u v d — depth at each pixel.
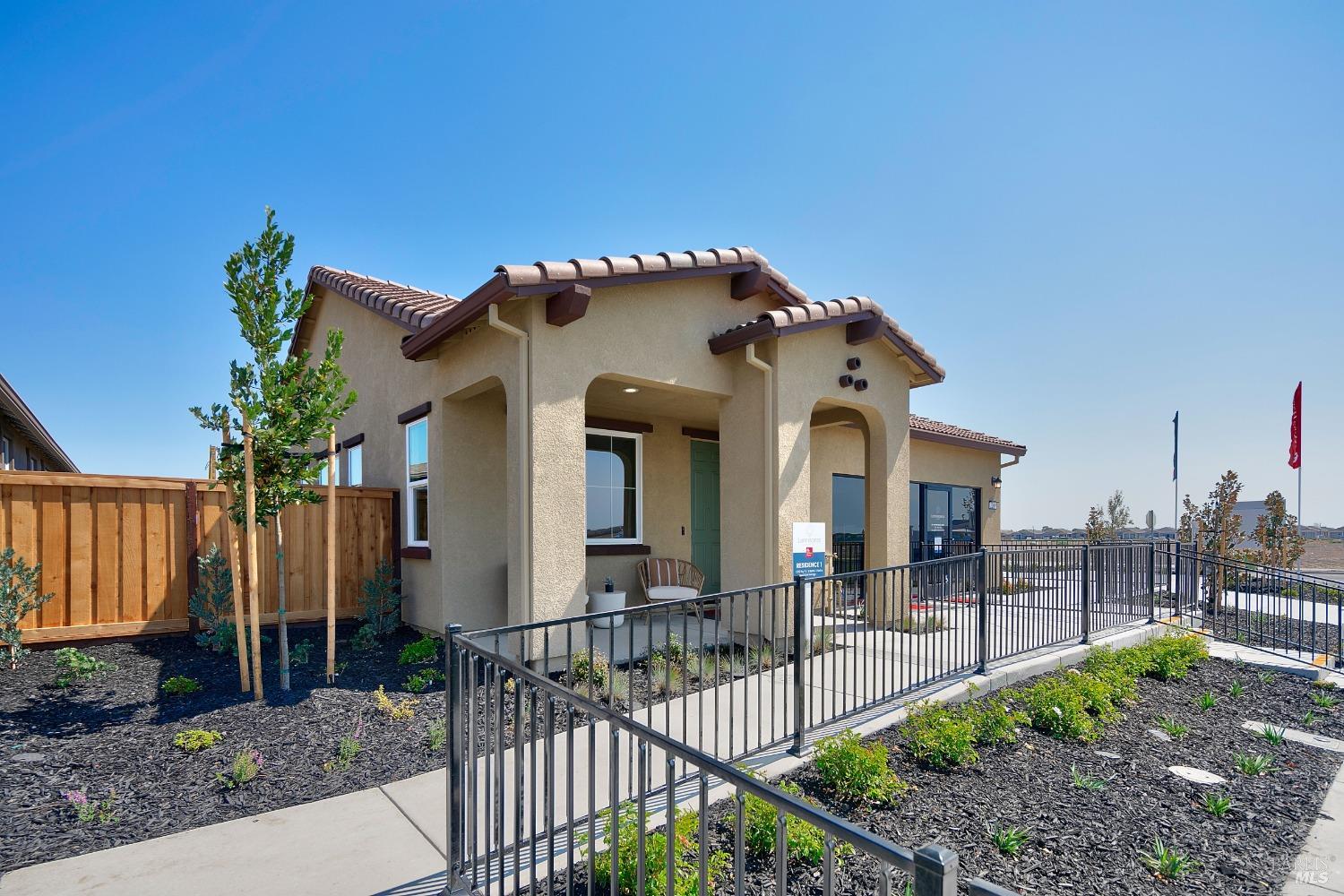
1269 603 10.37
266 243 5.56
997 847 3.30
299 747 4.41
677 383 7.45
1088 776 4.28
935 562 5.75
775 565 7.57
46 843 3.17
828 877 1.29
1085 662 6.67
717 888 2.76
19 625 6.18
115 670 5.82
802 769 4.07
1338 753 4.94
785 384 7.78
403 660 6.45
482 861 3.02
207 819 3.47
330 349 5.94
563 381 6.43
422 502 8.36
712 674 6.21
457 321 6.50
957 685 5.77
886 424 9.30
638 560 10.05
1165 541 9.83
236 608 5.49
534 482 6.18
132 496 6.83
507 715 5.02
